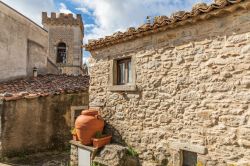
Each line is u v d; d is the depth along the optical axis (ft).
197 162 15.74
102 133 22.80
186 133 16.51
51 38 71.61
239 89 13.99
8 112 25.96
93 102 24.31
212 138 15.10
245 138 13.62
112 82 22.22
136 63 20.13
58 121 30.30
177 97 17.12
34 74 41.06
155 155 18.44
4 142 25.58
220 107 14.79
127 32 19.85
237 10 14.07
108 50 22.89
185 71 16.71
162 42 18.24
